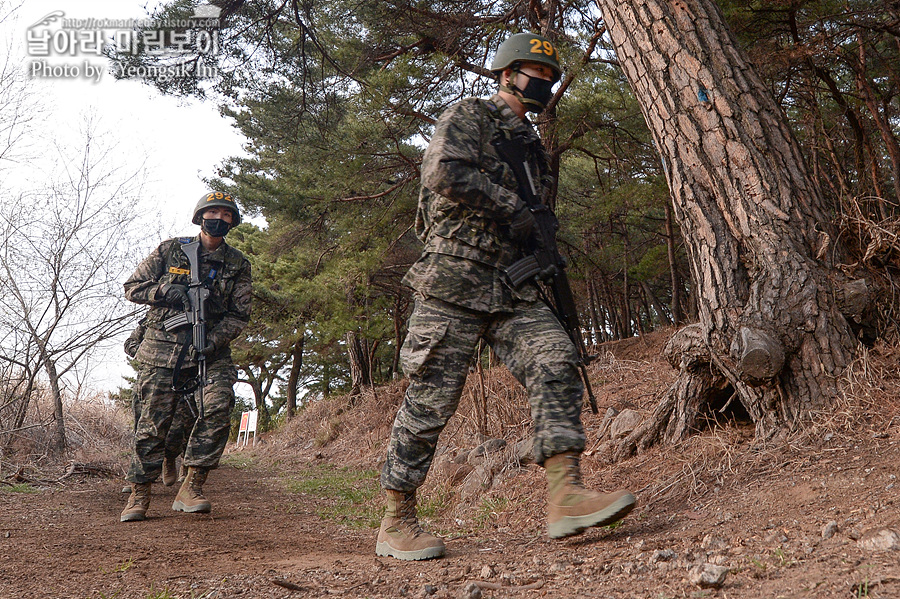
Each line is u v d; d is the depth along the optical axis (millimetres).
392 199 10516
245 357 18531
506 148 2623
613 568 2033
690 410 3809
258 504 5898
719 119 3357
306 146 10742
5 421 7266
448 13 9258
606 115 8508
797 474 2621
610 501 2264
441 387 2643
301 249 13320
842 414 2846
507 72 2707
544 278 2602
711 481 2984
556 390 2443
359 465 10195
